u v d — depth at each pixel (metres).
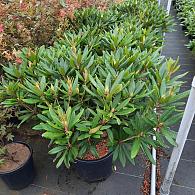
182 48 4.70
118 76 1.55
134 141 1.47
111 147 1.60
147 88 1.59
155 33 2.89
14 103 1.72
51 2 2.83
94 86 1.66
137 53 1.85
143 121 1.44
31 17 2.60
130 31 2.62
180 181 1.97
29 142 2.43
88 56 1.92
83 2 3.58
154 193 1.84
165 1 8.28
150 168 2.08
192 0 5.58
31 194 1.98
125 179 2.02
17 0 2.57
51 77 1.81
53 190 2.00
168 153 2.21
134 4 3.78
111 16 3.17
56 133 1.37
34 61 1.95
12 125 2.18
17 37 2.53
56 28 2.91
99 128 1.39
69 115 1.39
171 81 1.70
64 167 2.14
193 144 2.29
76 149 1.46
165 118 1.45
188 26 4.70
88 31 2.51
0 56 2.27
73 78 1.74
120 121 1.43
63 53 1.97
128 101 1.44
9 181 1.86
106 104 1.43
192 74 3.70
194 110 1.16
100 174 1.92
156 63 1.90
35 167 2.16
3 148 1.85
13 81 1.82
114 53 2.02
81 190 1.97
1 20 2.38
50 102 1.68
